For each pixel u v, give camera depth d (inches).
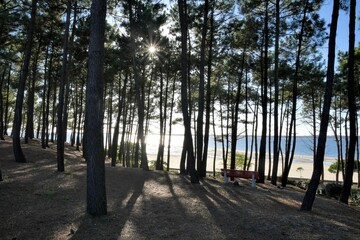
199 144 578.6
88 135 257.0
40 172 460.8
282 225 246.7
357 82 706.8
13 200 283.1
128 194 363.3
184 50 461.4
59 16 660.7
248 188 498.6
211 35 645.9
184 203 324.5
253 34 682.8
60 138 493.0
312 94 927.0
